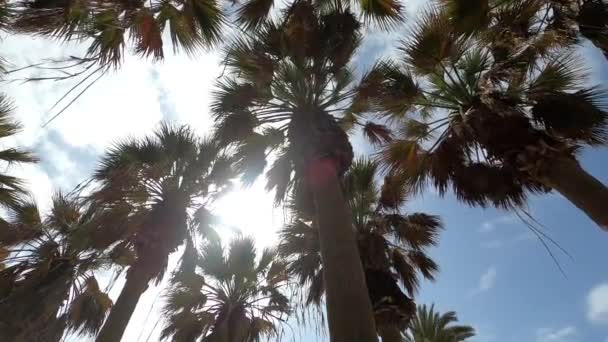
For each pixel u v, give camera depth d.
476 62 7.80
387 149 9.10
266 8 7.98
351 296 4.75
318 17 8.22
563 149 6.12
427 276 11.52
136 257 9.15
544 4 7.48
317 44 7.90
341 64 8.10
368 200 11.58
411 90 8.09
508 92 7.22
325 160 6.53
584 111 6.59
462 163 8.02
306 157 6.73
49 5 4.82
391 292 8.30
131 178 9.57
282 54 8.05
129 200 9.71
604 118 6.64
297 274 11.21
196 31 7.56
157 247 9.10
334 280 4.96
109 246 9.70
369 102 8.66
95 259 9.59
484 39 7.82
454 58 7.79
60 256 9.81
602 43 6.98
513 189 7.55
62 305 9.50
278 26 8.09
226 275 11.89
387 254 10.30
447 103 8.15
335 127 7.22
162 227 9.34
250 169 9.22
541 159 6.05
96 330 10.40
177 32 7.49
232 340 11.01
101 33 5.39
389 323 8.08
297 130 7.30
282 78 7.97
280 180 9.01
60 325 9.34
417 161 8.83
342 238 5.45
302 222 11.50
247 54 7.95
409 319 8.24
